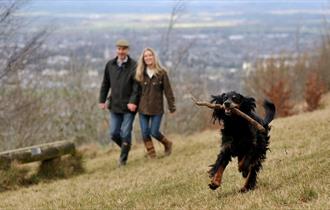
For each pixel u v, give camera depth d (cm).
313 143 1169
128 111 1366
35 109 2378
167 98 1360
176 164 1243
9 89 2128
